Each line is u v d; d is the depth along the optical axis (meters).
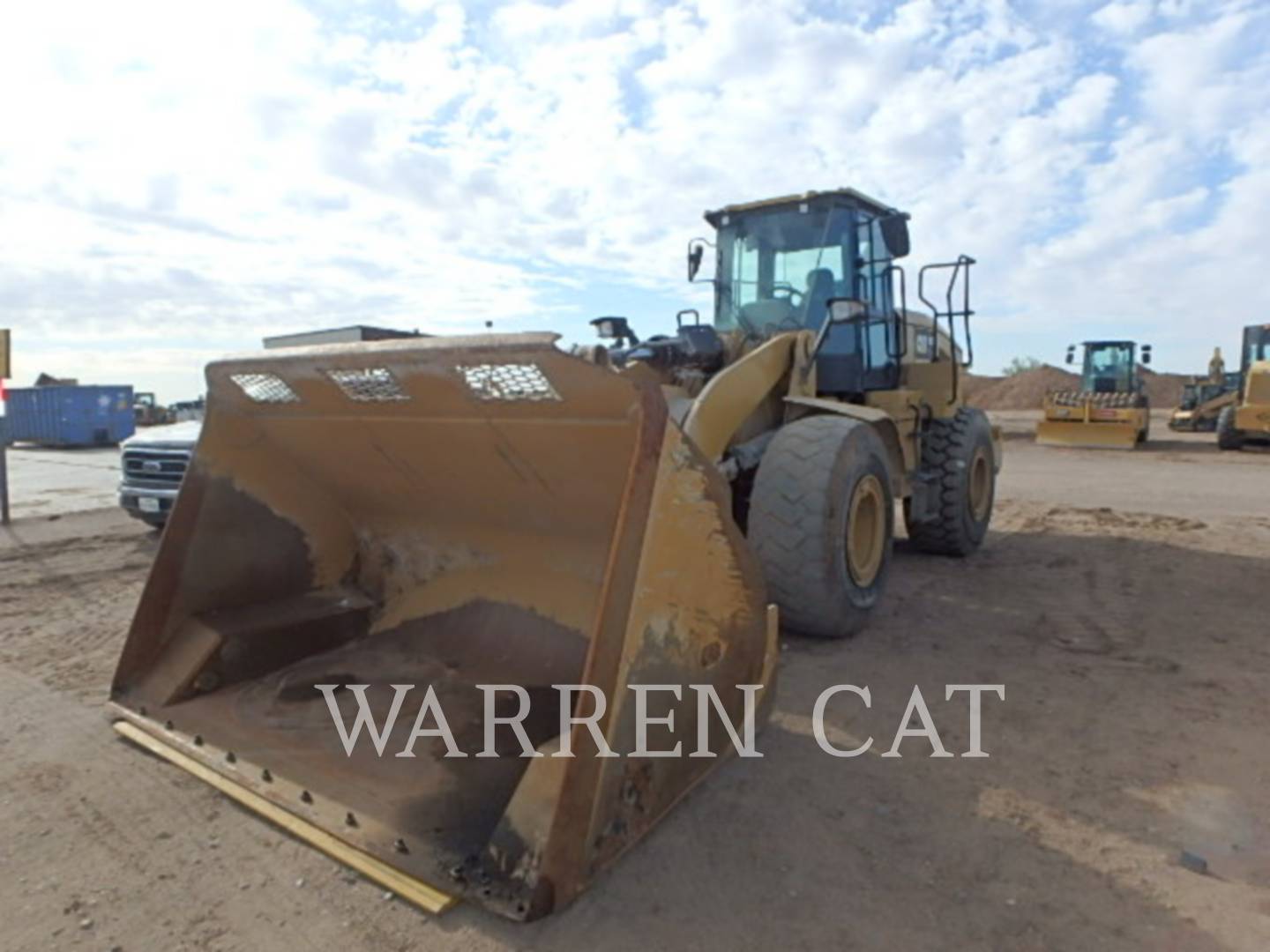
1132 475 13.52
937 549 6.70
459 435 3.07
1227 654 4.25
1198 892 2.28
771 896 2.27
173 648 3.51
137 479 7.51
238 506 3.68
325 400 3.26
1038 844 2.53
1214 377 25.50
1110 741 3.24
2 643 4.57
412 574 3.88
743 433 4.57
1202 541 7.35
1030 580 5.93
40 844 2.54
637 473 2.32
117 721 3.31
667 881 2.33
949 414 6.49
